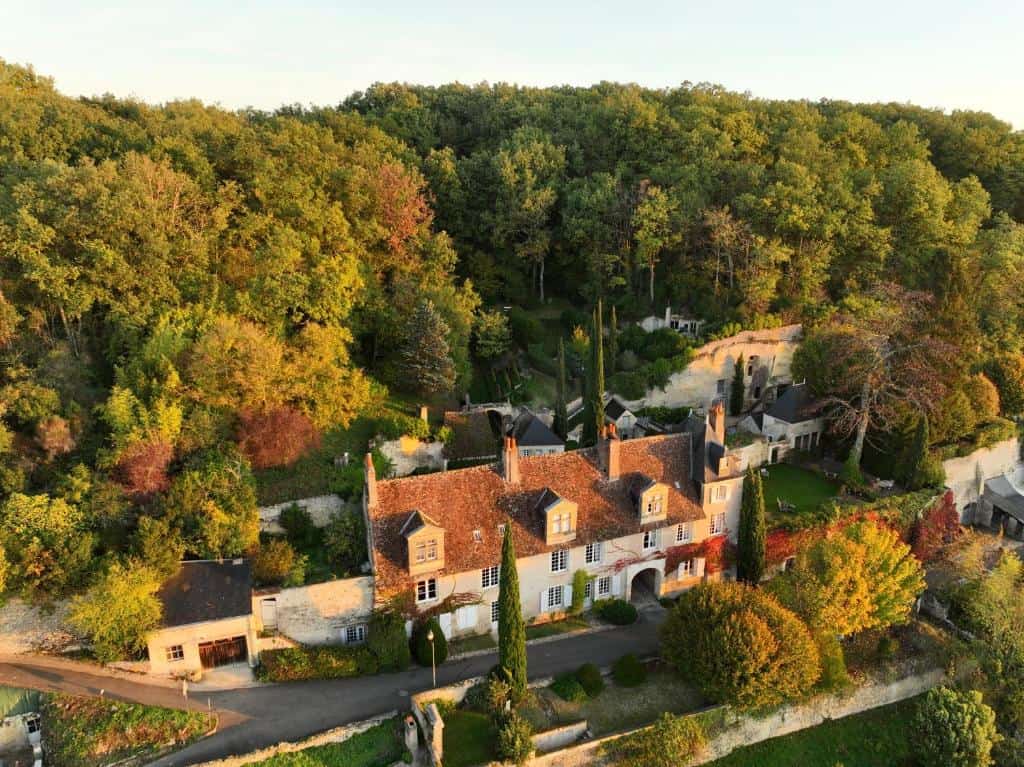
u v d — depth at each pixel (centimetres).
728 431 7694
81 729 4150
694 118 10550
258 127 9075
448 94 13612
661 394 8106
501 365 8694
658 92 12775
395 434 6319
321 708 4431
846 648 5347
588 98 12888
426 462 6531
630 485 5600
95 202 5828
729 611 4681
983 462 7588
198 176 7006
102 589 4278
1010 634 5194
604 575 5478
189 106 9494
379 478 5969
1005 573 5634
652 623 5428
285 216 7250
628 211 9375
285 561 4916
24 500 4559
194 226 6669
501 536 5156
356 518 5431
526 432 6812
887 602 5109
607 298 9481
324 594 4806
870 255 9381
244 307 6225
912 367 6944
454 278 8781
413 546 4816
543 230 9806
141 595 4347
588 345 8094
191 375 5509
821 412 7612
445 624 5066
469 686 4547
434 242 8412
